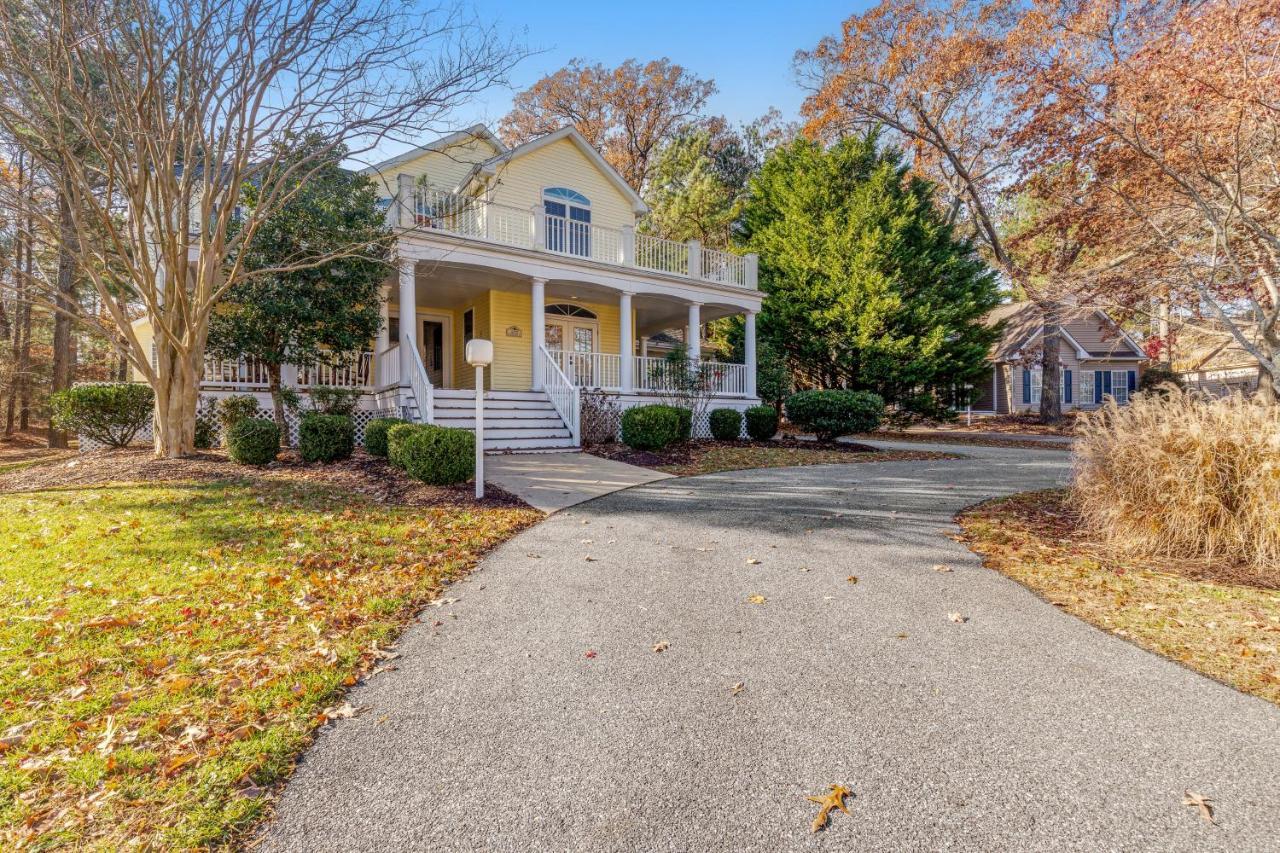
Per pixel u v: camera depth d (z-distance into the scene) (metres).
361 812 1.93
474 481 7.67
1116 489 5.05
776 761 2.20
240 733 2.35
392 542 5.09
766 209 20.84
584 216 16.36
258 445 8.27
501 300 14.78
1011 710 2.54
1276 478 4.30
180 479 7.33
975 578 4.25
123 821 1.88
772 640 3.25
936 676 2.85
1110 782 2.07
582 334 16.58
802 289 18.70
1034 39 11.09
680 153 25.56
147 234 10.38
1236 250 8.16
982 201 19.89
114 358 22.53
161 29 7.25
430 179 14.72
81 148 8.90
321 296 9.88
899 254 17.47
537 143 15.20
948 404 18.80
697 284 15.12
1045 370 22.06
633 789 2.04
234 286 9.55
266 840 1.82
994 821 1.88
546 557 4.80
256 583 4.04
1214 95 6.97
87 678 2.76
